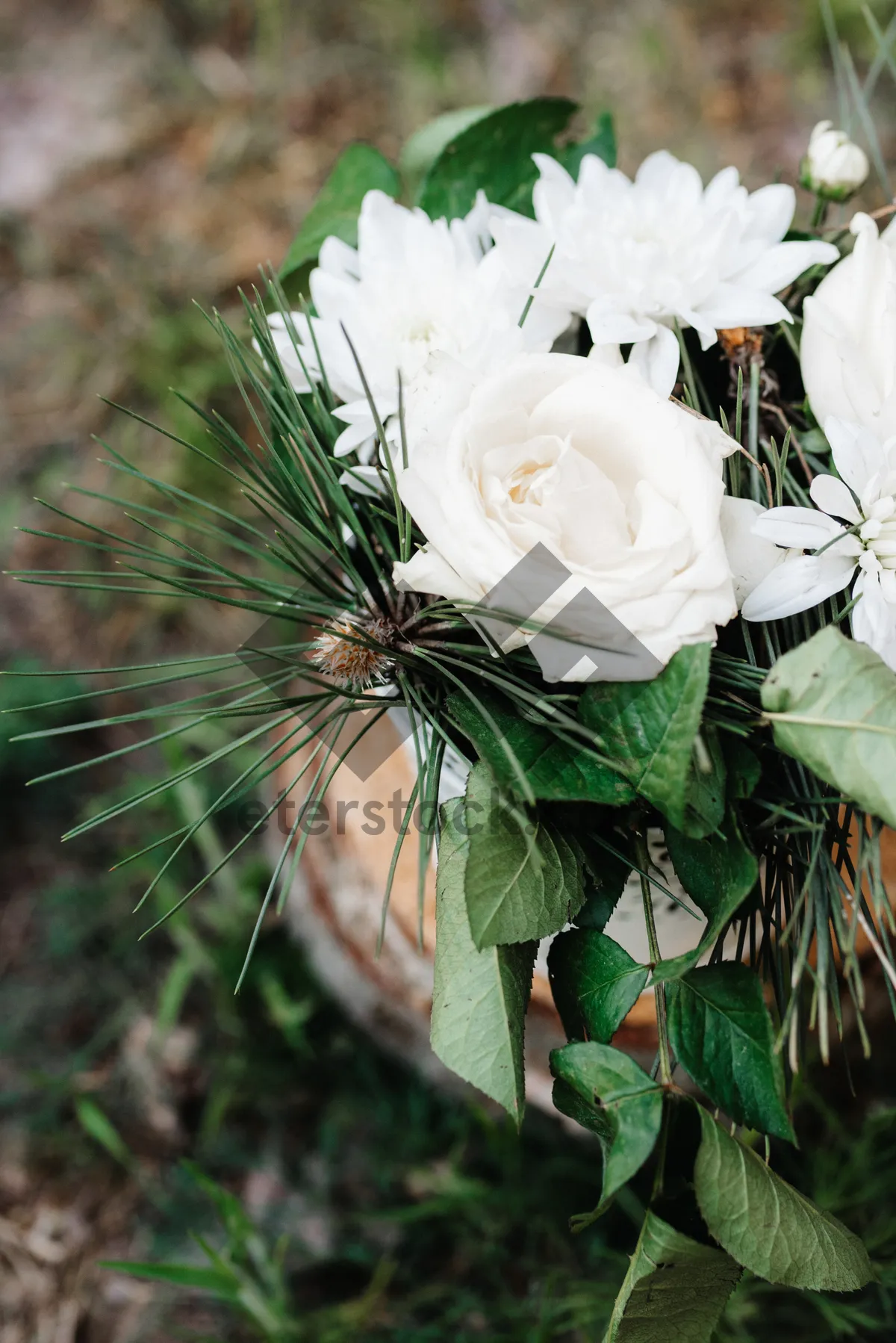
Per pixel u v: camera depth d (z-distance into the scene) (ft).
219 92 4.11
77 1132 2.57
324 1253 2.41
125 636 3.21
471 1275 2.38
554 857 1.55
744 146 3.81
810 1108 2.37
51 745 2.99
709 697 1.55
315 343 1.65
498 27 4.10
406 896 2.14
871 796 1.46
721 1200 1.49
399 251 1.72
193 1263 2.41
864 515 1.57
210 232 3.83
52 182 3.99
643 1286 1.51
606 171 1.72
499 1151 2.36
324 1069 2.58
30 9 4.39
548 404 1.51
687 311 1.63
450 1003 1.55
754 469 1.64
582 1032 1.62
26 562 3.31
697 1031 1.56
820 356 1.62
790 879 1.64
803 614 1.64
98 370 3.57
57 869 2.93
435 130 2.05
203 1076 2.62
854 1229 2.28
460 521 1.48
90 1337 2.41
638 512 1.52
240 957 2.60
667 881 1.65
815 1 3.83
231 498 3.24
